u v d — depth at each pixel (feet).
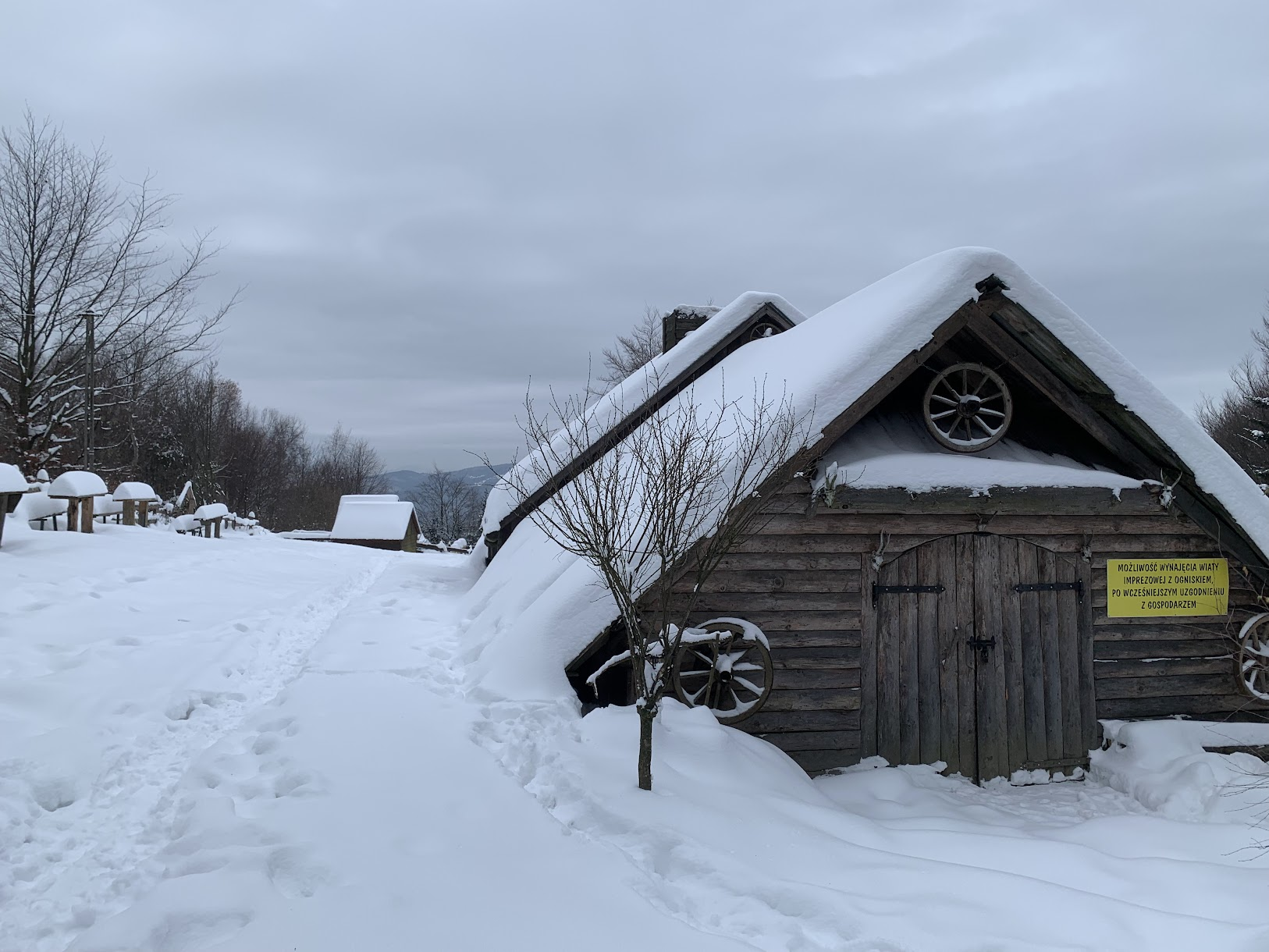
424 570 55.77
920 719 26.73
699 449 24.79
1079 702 27.73
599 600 25.46
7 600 30.89
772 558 26.13
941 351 28.37
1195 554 28.55
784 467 23.11
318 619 37.86
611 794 18.51
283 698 24.66
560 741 21.74
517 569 35.73
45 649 26.63
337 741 20.76
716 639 24.89
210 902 13.15
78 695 23.16
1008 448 28.78
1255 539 26.73
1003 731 27.12
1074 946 13.44
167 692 24.22
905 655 26.73
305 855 14.87
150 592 36.14
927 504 26.20
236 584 41.22
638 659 19.04
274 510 189.06
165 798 18.44
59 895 14.53
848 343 25.45
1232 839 20.12
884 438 27.94
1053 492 26.76
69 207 70.08
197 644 29.17
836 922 13.97
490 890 14.15
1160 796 24.16
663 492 20.35
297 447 242.37
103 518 63.16
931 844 18.57
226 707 24.62
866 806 23.03
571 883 14.58
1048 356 25.96
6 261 68.80
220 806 17.08
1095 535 27.91
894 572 26.76
